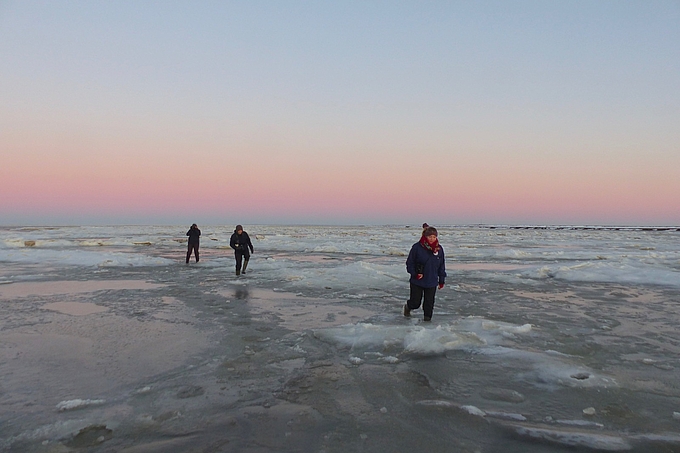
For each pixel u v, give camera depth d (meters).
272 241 32.94
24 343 5.58
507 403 3.71
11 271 13.77
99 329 6.32
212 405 3.67
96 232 60.31
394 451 2.91
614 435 3.13
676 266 15.00
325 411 3.55
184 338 5.84
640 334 6.09
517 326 6.37
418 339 5.43
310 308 7.93
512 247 28.95
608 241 39.41
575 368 4.54
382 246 27.05
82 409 3.59
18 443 3.02
